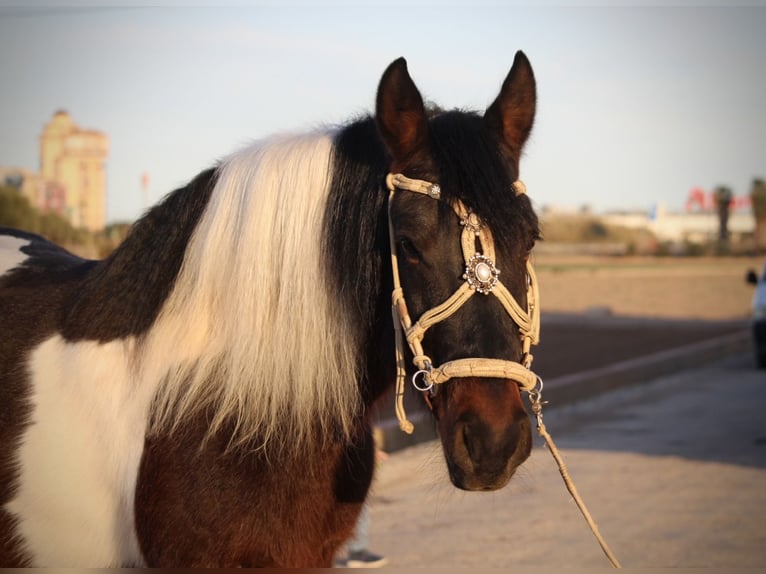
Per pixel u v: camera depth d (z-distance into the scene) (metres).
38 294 3.12
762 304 15.34
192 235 2.89
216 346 2.78
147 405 2.75
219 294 2.82
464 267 2.52
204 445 2.68
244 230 2.80
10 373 2.92
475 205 2.53
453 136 2.64
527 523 6.14
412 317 2.58
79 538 2.79
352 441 2.87
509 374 2.48
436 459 2.94
